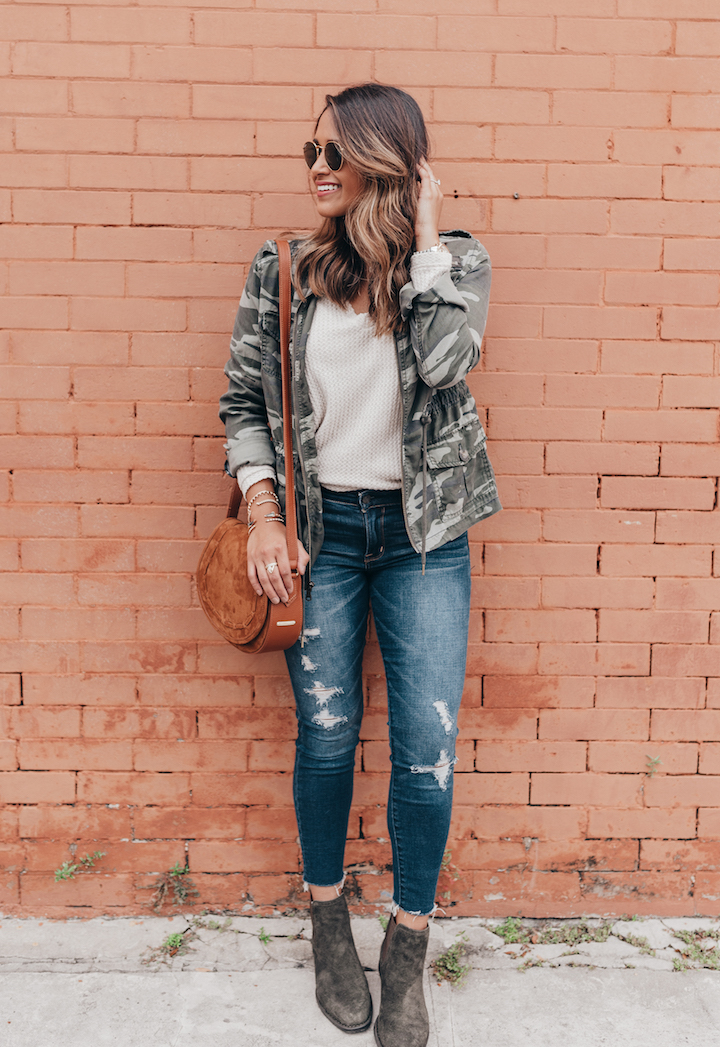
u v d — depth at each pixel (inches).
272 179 83.0
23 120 81.9
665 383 85.9
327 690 73.2
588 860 90.1
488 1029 74.4
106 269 83.9
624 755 89.6
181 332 84.8
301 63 81.7
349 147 65.1
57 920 88.8
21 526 86.6
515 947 85.4
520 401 85.8
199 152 82.7
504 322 85.0
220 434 86.0
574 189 83.5
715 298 85.0
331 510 70.7
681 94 82.6
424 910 72.8
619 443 86.5
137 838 89.6
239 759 89.0
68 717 88.4
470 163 83.1
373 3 81.1
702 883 90.0
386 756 89.0
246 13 81.0
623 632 88.4
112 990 78.4
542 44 81.9
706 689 89.0
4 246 83.2
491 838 90.1
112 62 81.4
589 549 87.6
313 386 69.0
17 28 80.8
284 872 89.8
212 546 75.8
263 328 71.8
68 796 89.0
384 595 72.6
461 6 81.4
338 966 76.0
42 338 84.5
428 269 64.8
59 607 87.4
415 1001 72.1
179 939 84.8
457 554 73.1
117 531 86.8
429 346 64.2
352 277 68.1
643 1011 76.7
